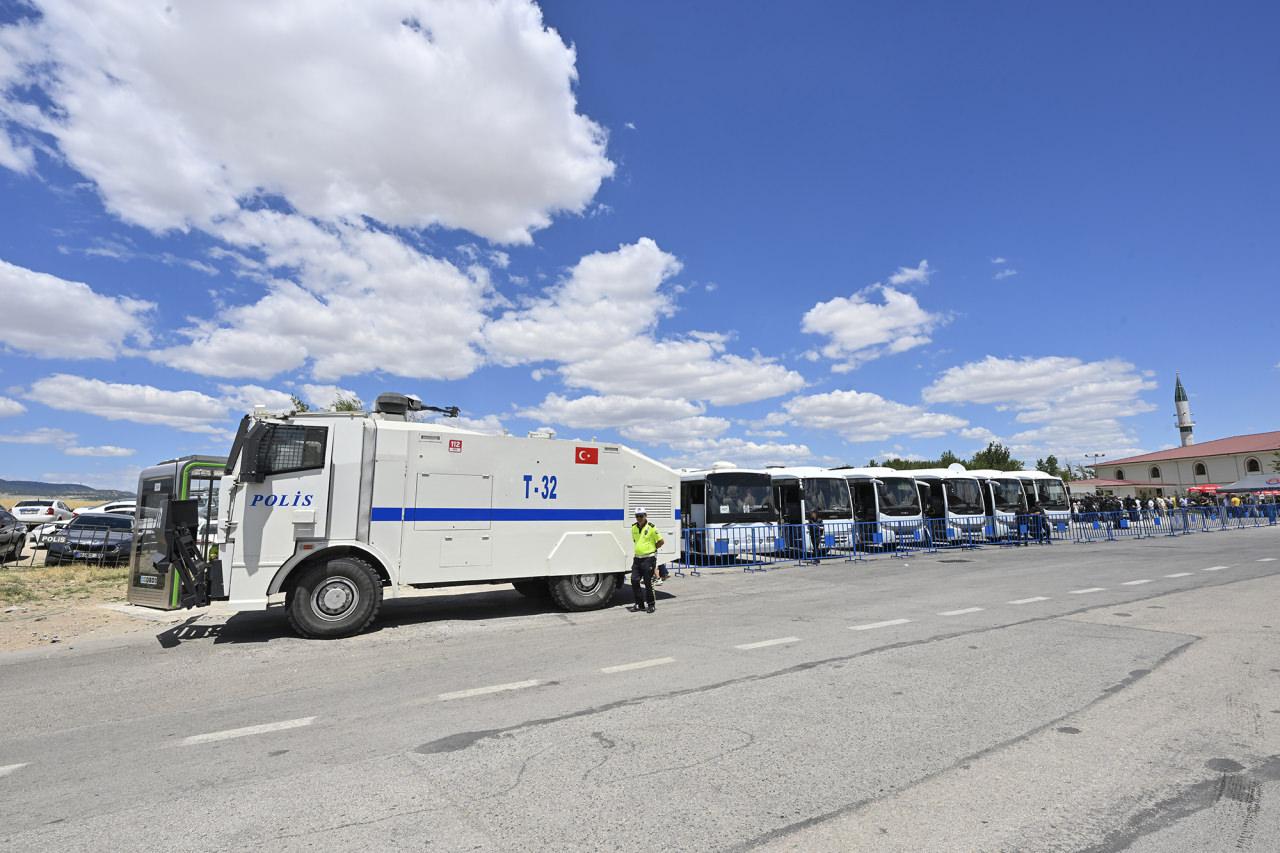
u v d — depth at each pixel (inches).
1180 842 136.1
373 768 180.5
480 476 432.5
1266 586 487.5
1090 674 261.0
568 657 312.7
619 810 152.6
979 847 134.8
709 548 751.1
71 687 280.8
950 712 218.4
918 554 858.8
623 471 490.6
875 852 133.2
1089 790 160.1
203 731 218.2
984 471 1060.5
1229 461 2687.0
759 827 143.9
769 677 264.7
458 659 317.1
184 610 490.6
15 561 850.1
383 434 404.8
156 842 141.9
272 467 377.4
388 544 398.9
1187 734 195.9
